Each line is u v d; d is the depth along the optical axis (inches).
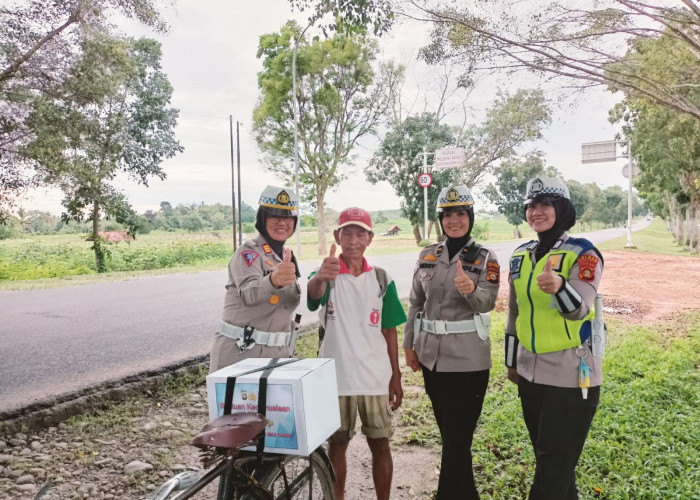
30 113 681.6
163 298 536.1
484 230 2593.5
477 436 192.9
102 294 565.3
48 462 173.9
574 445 110.5
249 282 122.3
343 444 134.7
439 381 139.5
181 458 179.5
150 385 251.4
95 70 703.1
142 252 1088.8
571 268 109.6
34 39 636.1
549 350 111.2
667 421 205.2
